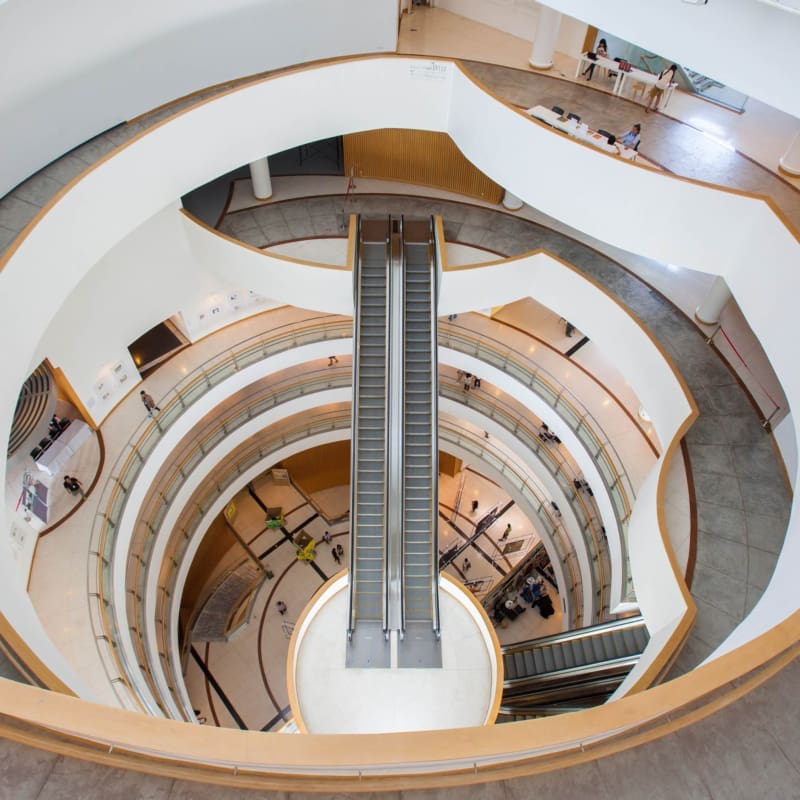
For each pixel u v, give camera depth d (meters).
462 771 4.02
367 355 14.83
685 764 4.04
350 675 12.10
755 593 10.09
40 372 14.41
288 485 26.89
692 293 14.74
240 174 19.19
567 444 16.23
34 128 11.93
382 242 16.23
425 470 14.08
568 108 14.50
